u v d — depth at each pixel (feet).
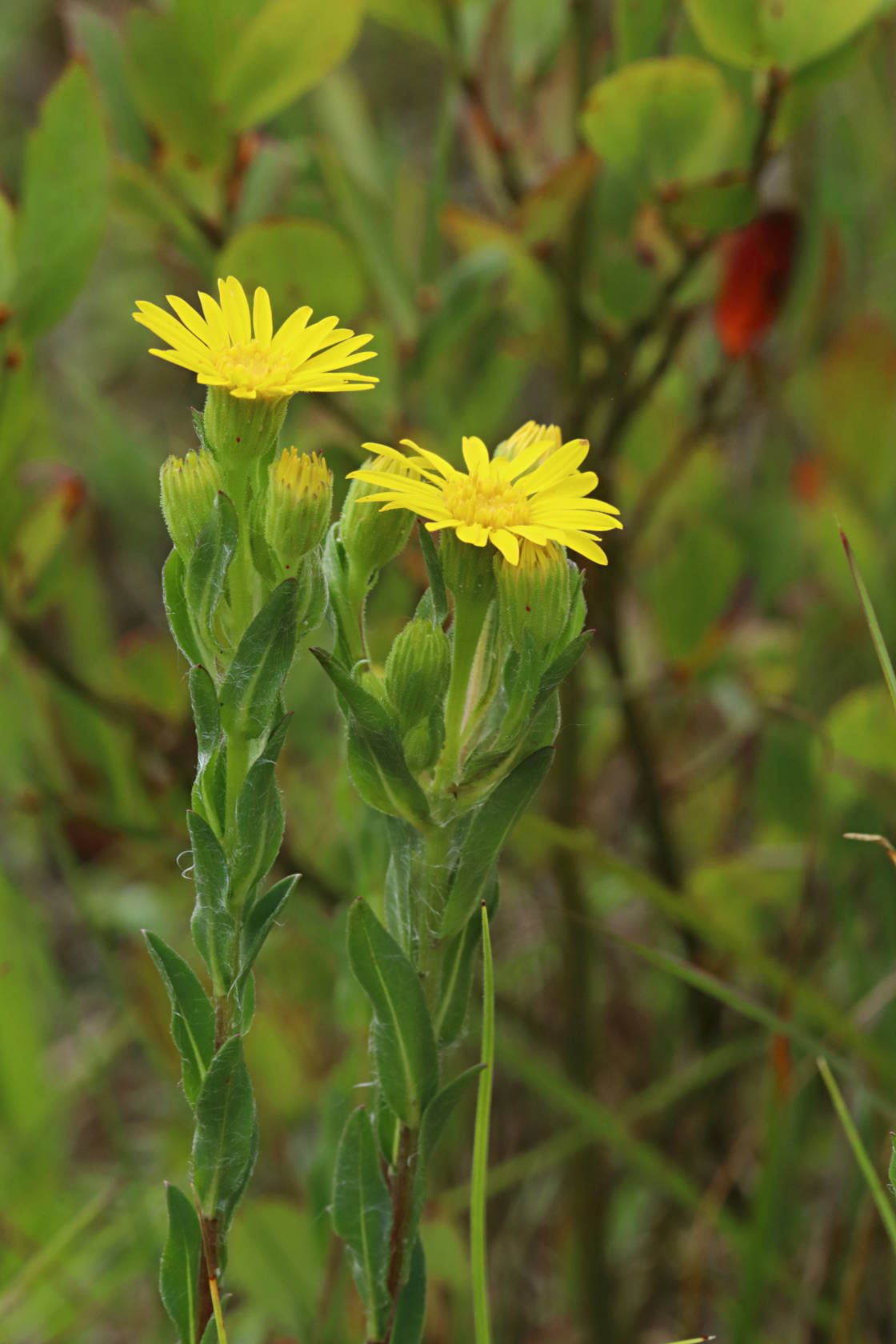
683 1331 2.42
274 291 2.26
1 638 2.47
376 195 2.57
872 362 2.97
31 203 2.12
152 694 2.81
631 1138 2.21
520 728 1.74
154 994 2.74
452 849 1.78
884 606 2.99
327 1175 2.09
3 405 2.20
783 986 2.12
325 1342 2.12
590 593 2.55
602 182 2.62
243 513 1.74
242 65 2.18
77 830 2.89
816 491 2.95
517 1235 2.84
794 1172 2.50
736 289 2.47
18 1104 2.80
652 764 2.73
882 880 2.73
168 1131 2.86
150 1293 2.84
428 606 1.76
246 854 1.73
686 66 2.09
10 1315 2.46
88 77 2.10
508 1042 2.20
